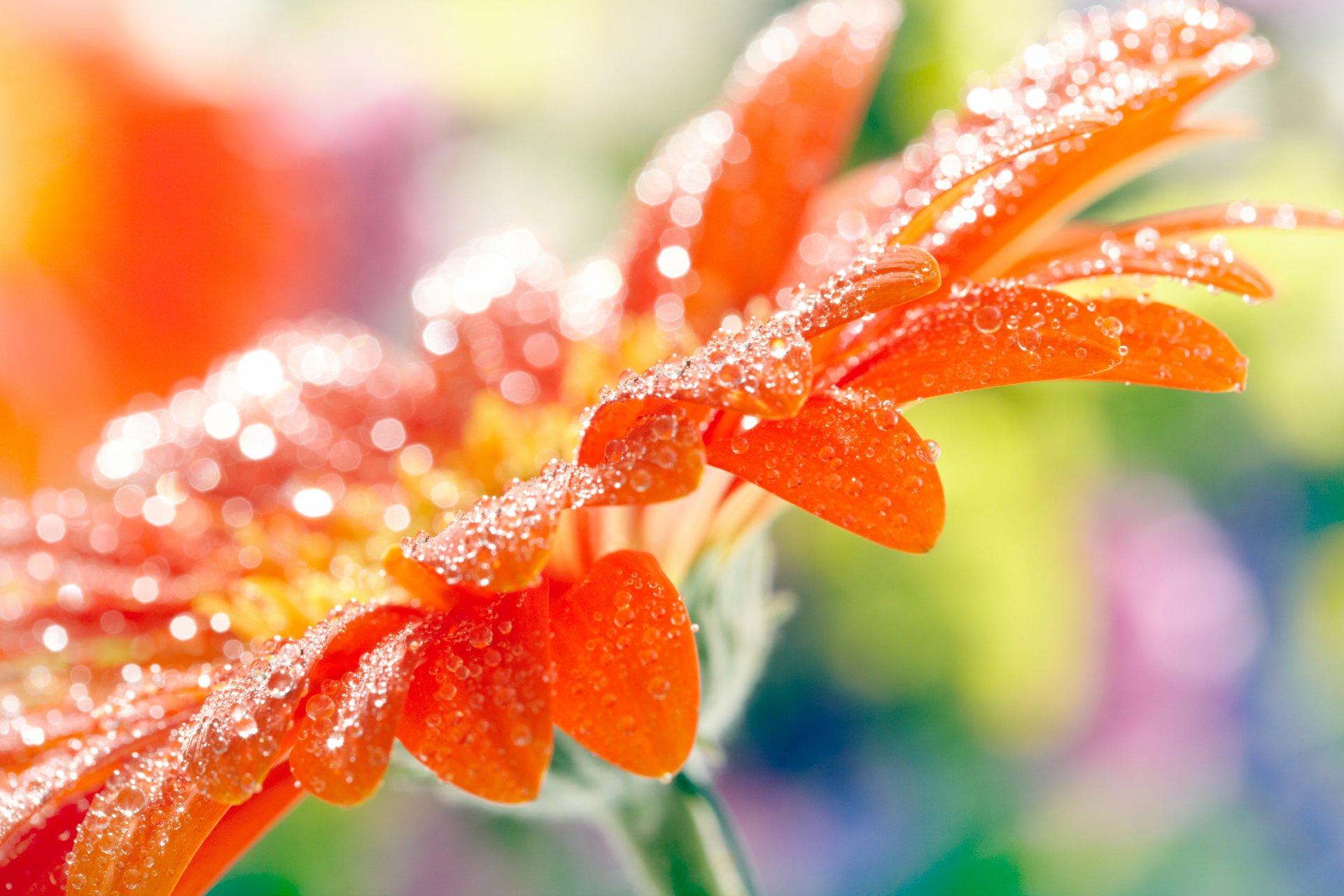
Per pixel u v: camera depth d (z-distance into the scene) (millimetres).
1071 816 412
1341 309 368
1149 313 218
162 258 438
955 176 216
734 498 236
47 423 436
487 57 450
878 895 409
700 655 240
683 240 287
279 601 245
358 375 306
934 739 418
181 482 280
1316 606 409
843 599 404
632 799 244
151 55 432
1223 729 414
